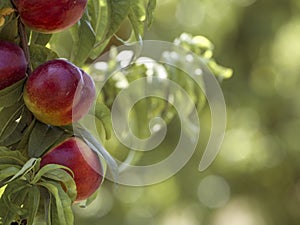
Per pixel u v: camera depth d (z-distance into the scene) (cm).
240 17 333
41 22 126
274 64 345
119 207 302
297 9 344
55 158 126
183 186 320
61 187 123
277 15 340
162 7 302
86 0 128
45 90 125
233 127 342
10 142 126
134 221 305
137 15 139
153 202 312
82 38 135
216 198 337
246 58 338
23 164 124
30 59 130
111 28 136
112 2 135
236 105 341
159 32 298
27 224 122
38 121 127
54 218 124
